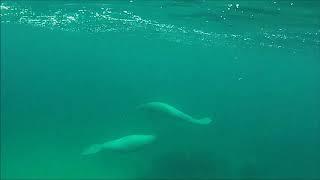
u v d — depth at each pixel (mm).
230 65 50531
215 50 30891
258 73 58438
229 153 18109
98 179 14930
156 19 17781
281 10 12984
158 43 30812
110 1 14164
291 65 37406
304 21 14547
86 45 44062
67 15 17422
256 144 20000
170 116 14062
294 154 19094
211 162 16859
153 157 16953
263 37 19922
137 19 18031
